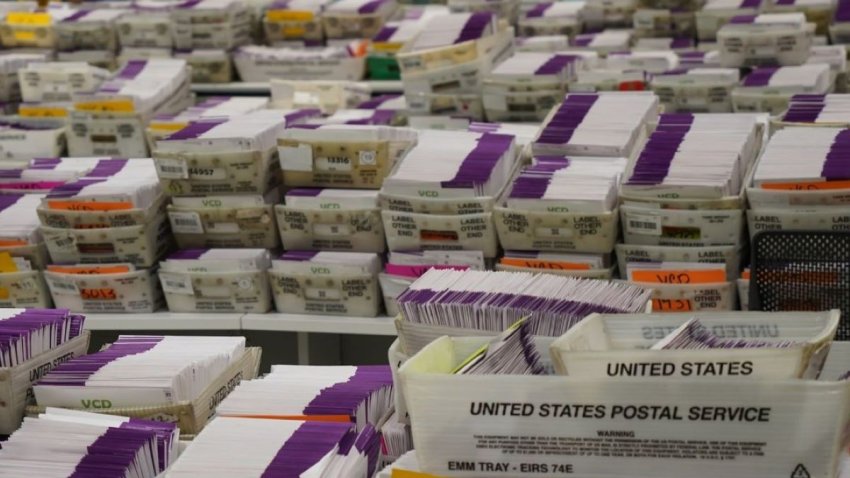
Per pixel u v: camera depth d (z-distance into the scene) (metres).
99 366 2.22
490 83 4.62
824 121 3.55
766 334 1.51
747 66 5.00
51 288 3.80
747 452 1.33
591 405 1.37
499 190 3.55
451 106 4.77
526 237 3.36
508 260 3.38
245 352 2.41
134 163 4.11
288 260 3.67
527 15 6.43
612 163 3.47
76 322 2.41
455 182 3.43
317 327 3.67
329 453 1.74
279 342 4.00
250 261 3.70
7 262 3.77
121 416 2.04
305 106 5.37
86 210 3.71
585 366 1.40
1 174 4.15
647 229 3.25
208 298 3.76
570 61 4.78
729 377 1.32
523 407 1.39
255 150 3.66
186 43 6.27
